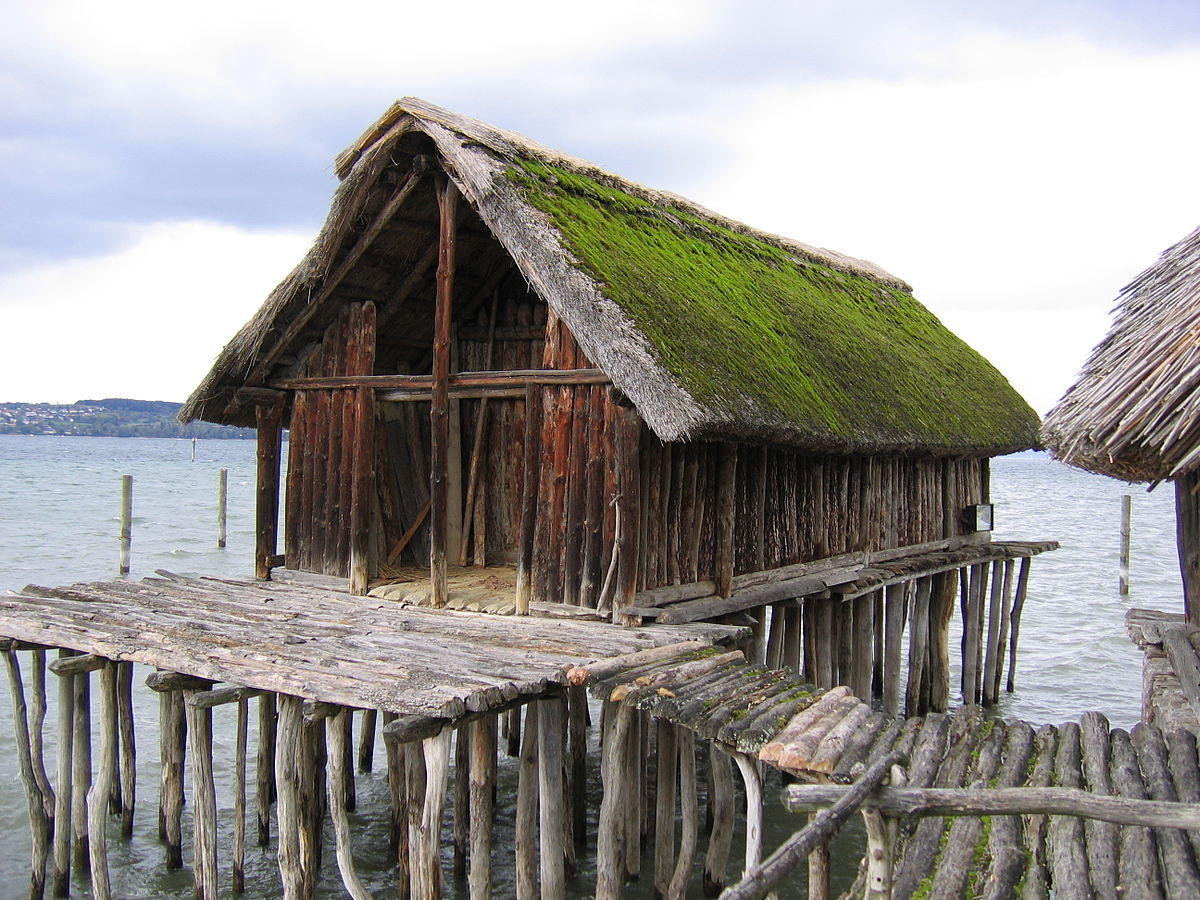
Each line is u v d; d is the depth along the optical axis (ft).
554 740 26.35
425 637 28.66
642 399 27.86
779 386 33.40
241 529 120.06
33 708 31.04
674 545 32.53
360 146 33.19
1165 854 17.54
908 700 49.26
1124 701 54.39
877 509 45.80
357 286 36.83
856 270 59.26
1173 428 21.88
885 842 15.23
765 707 23.47
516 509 40.93
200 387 37.42
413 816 25.58
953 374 53.88
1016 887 17.20
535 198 31.83
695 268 37.55
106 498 159.12
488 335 41.68
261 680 24.89
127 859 33.30
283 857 25.84
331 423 37.47
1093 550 129.39
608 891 25.66
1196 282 26.08
